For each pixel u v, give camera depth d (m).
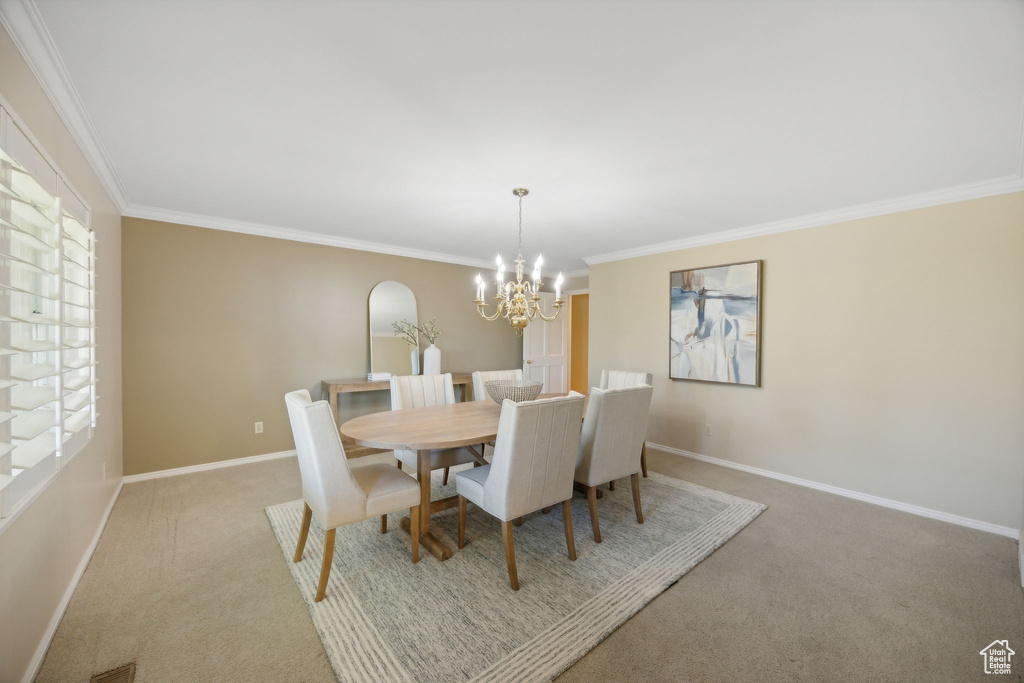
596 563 2.21
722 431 3.94
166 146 2.16
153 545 2.33
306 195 2.93
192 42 1.39
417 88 1.66
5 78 1.25
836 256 3.25
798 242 3.45
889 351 3.00
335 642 1.61
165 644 1.60
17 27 1.27
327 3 1.22
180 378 3.49
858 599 1.92
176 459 3.48
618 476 2.58
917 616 1.81
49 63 1.47
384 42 1.40
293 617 1.76
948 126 1.92
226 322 3.69
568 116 1.86
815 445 3.36
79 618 1.73
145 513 2.74
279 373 3.97
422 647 1.60
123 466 3.26
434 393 3.42
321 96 1.71
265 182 2.68
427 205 3.14
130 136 2.05
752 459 3.73
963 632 1.71
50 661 1.50
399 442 2.10
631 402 2.55
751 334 3.70
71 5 1.22
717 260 3.96
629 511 2.89
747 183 2.64
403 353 4.75
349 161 2.35
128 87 1.64
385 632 1.67
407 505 2.14
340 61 1.50
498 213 3.33
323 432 1.84
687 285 4.15
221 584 1.98
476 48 1.43
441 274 5.13
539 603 1.87
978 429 2.67
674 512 2.87
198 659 1.53
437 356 4.61
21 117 1.36
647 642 1.65
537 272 2.57
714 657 1.57
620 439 2.54
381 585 1.99
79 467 2.02
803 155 2.24
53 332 1.59
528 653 1.57
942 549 2.38
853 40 1.37
